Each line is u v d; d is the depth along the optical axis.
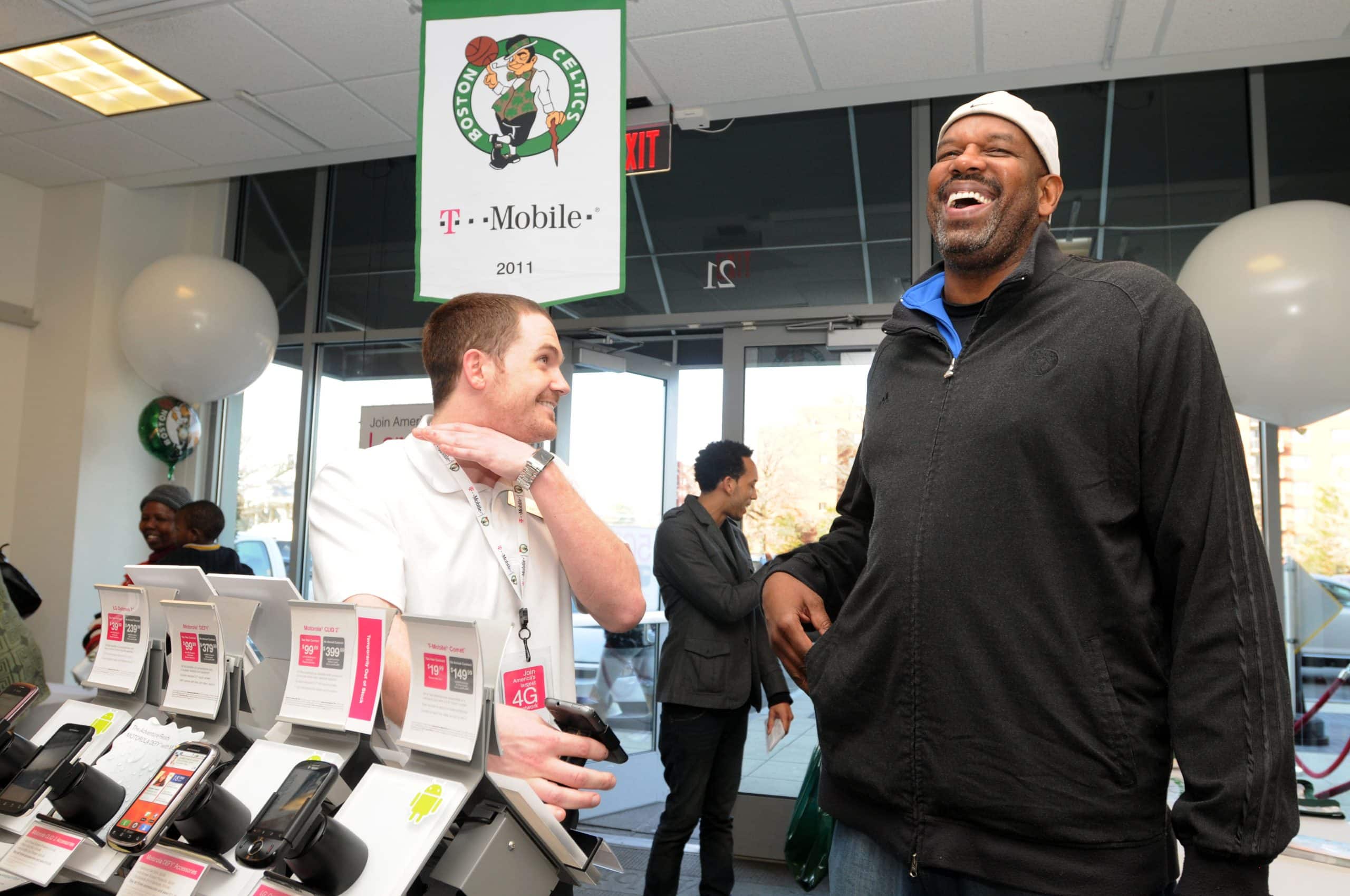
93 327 4.95
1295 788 0.96
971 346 1.20
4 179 4.97
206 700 1.13
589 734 1.06
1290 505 3.59
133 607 1.29
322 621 1.03
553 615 1.36
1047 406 1.09
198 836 0.92
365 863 0.87
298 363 5.22
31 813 1.11
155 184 5.09
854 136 4.37
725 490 3.24
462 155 2.32
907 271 4.21
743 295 4.39
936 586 1.13
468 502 1.33
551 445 4.52
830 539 1.52
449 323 1.37
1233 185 3.89
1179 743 1.01
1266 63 3.61
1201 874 0.96
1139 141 4.00
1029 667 1.07
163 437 4.77
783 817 3.94
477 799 0.95
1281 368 2.97
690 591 2.96
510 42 2.32
